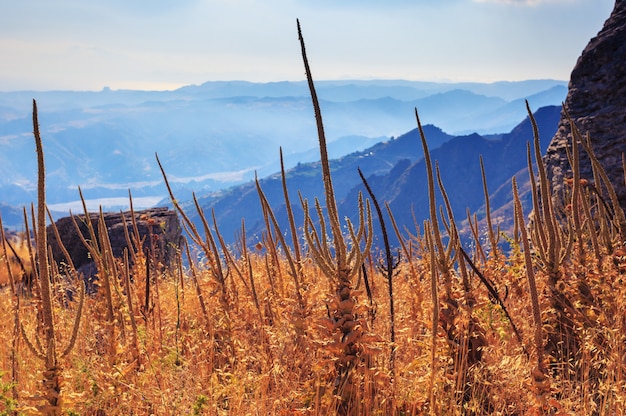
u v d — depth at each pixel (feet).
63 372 13.07
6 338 17.20
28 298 20.51
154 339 17.87
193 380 14.80
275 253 19.25
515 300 20.16
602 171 20.12
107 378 14.44
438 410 13.17
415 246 19.63
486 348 14.83
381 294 19.26
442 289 15.55
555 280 17.06
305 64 13.29
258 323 18.31
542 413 12.33
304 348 15.70
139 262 21.63
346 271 13.83
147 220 23.07
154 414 13.66
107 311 16.33
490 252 21.45
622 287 16.75
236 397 13.53
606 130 38.27
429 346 14.66
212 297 18.07
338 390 13.09
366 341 13.46
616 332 14.19
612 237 20.42
